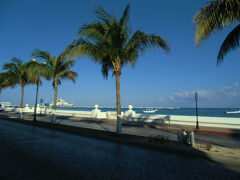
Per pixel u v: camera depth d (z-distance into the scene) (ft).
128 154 20.94
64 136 33.55
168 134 37.86
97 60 34.01
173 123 57.88
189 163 17.81
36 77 61.26
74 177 13.79
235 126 46.01
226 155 19.58
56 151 21.90
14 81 79.66
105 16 30.07
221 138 34.09
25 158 18.76
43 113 119.24
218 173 15.15
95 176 14.07
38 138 30.96
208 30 20.47
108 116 81.10
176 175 14.60
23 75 74.79
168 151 22.48
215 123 49.96
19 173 14.47
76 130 38.47
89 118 80.59
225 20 20.30
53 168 15.76
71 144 26.23
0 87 97.76
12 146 24.30
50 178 13.53
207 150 21.91
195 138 33.99
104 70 38.88
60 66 53.93
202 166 16.94
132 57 33.47
